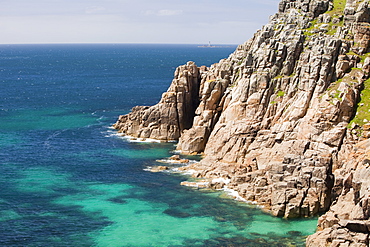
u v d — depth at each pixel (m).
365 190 78.19
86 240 85.19
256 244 82.94
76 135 163.62
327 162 97.06
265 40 134.00
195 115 159.50
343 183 88.12
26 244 83.69
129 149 143.75
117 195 105.88
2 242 84.19
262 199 100.19
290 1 142.62
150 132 156.00
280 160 110.75
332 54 118.62
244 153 120.88
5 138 159.12
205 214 95.31
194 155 136.88
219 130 132.62
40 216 95.00
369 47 122.44
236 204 100.00
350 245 73.94
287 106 122.56
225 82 143.88
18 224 91.38
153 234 87.06
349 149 104.56
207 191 107.31
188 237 85.75
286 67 126.50
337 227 76.44
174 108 153.75
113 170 123.56
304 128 112.88
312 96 118.38
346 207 82.56
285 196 94.12
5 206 99.75
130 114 174.00
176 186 110.88
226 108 137.62
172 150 142.00
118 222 92.19
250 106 127.81
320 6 133.00
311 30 129.25
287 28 132.62
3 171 122.75
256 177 107.12
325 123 108.94
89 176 118.94
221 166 119.06
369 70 117.56
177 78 159.12
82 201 102.56
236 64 146.88
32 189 109.75
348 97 109.75
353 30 123.62
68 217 94.56
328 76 117.75
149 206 99.62
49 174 120.62
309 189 94.69
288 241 83.94
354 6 126.38
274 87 126.88
